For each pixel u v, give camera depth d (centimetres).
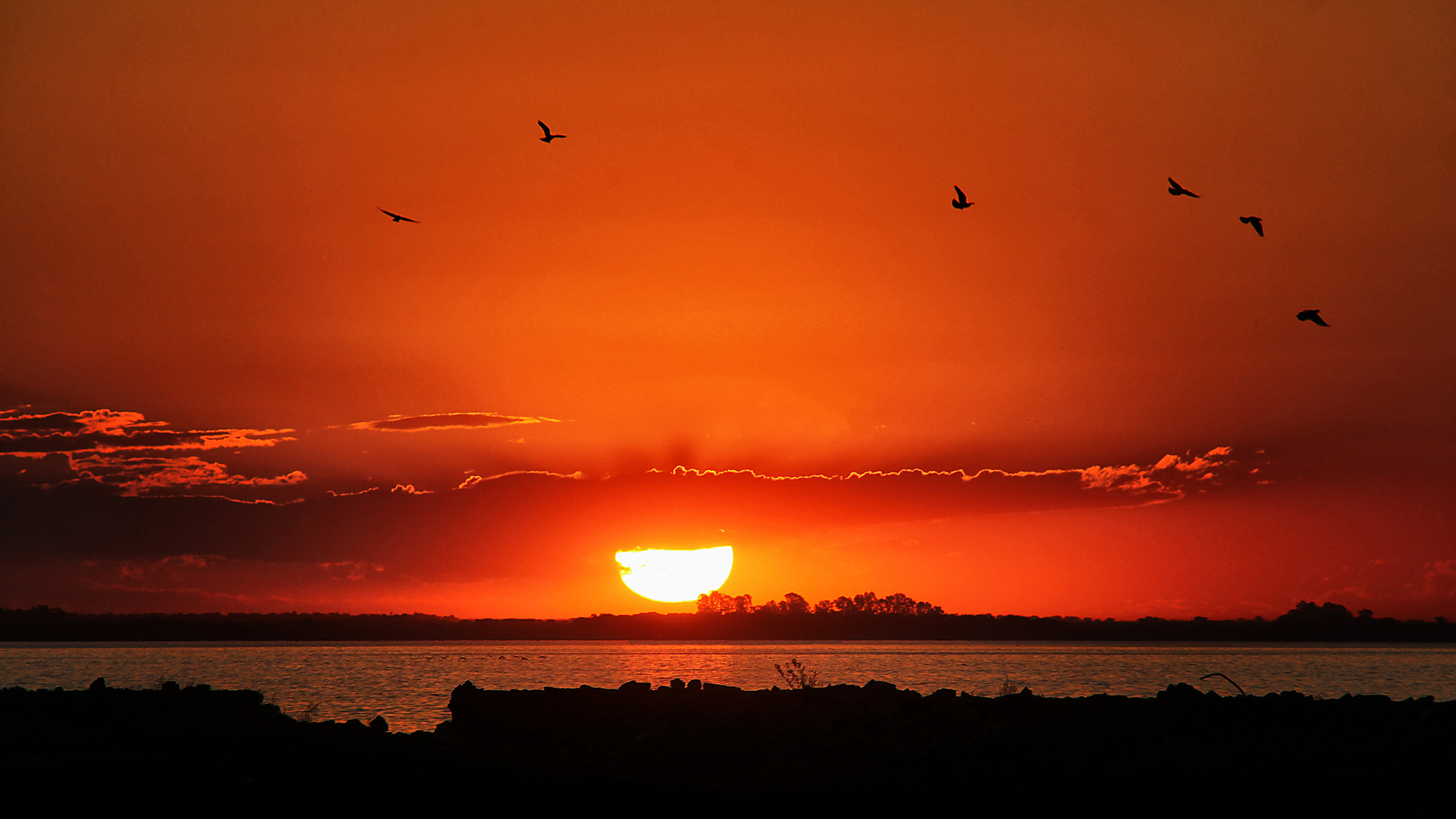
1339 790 5234
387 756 6194
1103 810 4912
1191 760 6100
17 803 4594
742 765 6625
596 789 5266
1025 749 6606
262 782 5166
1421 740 5978
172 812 4522
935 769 6169
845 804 5062
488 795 5066
